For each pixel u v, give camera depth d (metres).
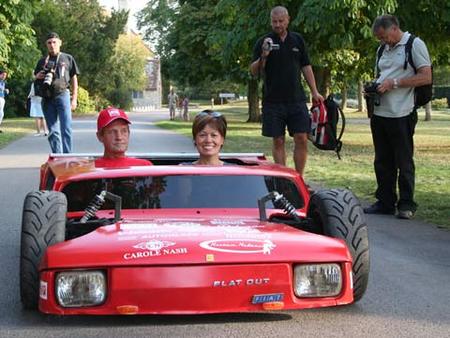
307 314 5.23
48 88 12.07
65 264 4.39
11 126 33.88
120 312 4.38
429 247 7.81
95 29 66.75
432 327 5.03
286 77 9.62
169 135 27.02
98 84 67.06
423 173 14.22
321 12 16.30
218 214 5.67
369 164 15.97
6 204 10.52
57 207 4.98
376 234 8.49
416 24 17.48
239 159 7.16
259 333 4.79
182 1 39.69
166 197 5.82
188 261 4.39
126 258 4.39
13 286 6.05
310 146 21.25
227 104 101.31
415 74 9.30
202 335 4.74
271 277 4.47
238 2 18.88
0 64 26.55
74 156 7.24
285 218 5.72
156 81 102.88
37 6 26.92
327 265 4.61
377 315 5.28
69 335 4.74
